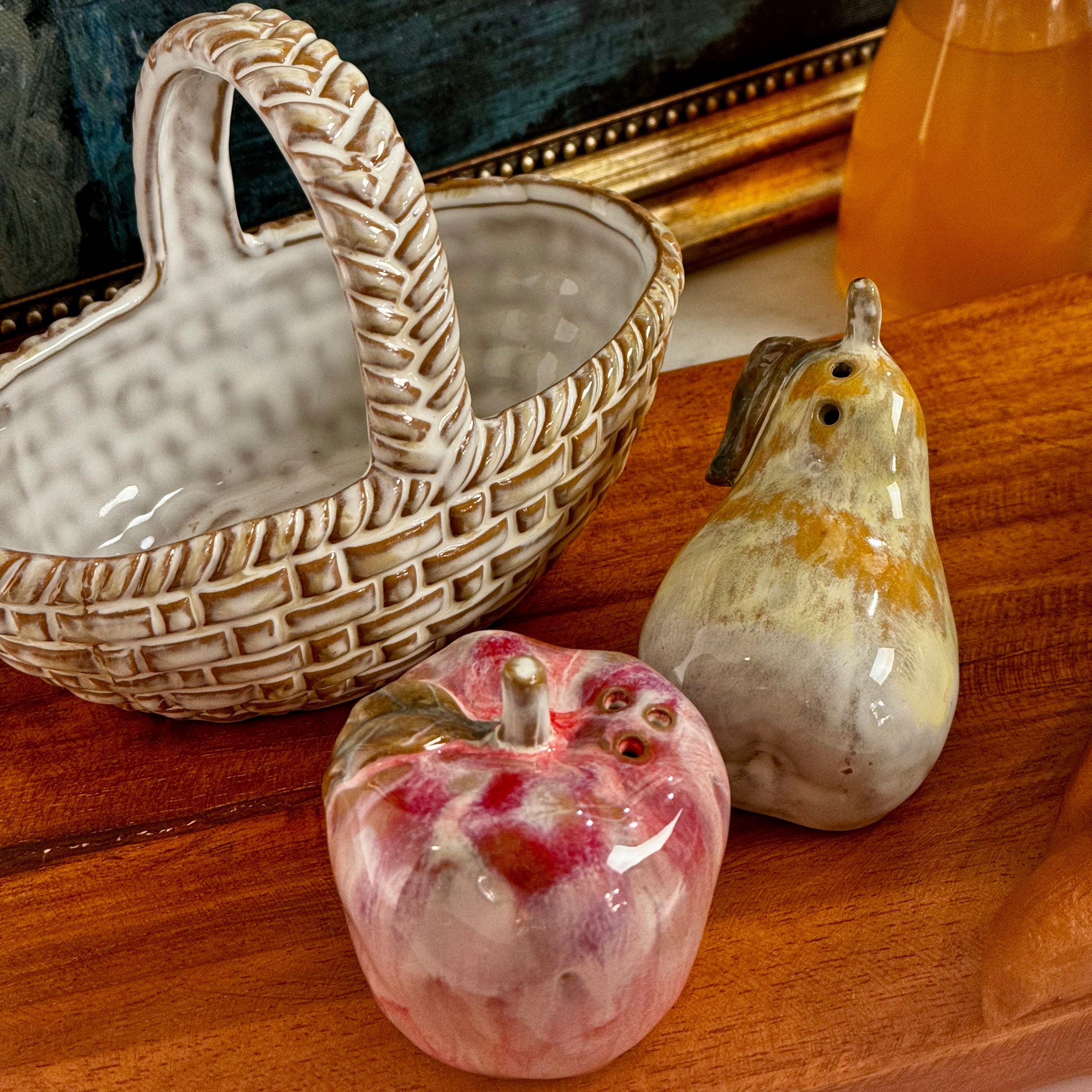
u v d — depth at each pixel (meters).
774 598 0.38
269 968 0.39
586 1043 0.33
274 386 0.53
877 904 0.40
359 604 0.39
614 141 0.69
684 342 0.69
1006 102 0.58
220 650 0.39
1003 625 0.48
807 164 0.73
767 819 0.42
